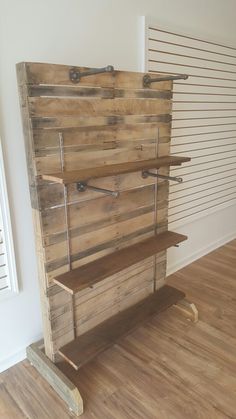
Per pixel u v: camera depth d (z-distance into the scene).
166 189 2.22
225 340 2.09
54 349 1.79
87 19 1.76
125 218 1.99
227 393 1.70
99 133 1.71
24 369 1.89
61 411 1.61
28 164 1.52
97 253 1.88
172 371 1.85
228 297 2.58
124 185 1.92
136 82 1.82
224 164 3.28
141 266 2.21
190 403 1.64
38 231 1.60
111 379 1.79
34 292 1.93
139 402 1.65
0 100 1.54
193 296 2.60
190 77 2.56
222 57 2.83
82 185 1.66
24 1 1.50
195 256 3.25
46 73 1.42
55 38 1.65
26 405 1.64
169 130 2.12
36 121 1.44
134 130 1.89
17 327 1.90
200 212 3.12
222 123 3.07
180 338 2.11
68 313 1.81
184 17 2.36
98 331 1.94
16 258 1.79
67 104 1.53
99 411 1.60
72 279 1.65
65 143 1.57
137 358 1.95
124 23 1.96
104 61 1.91
